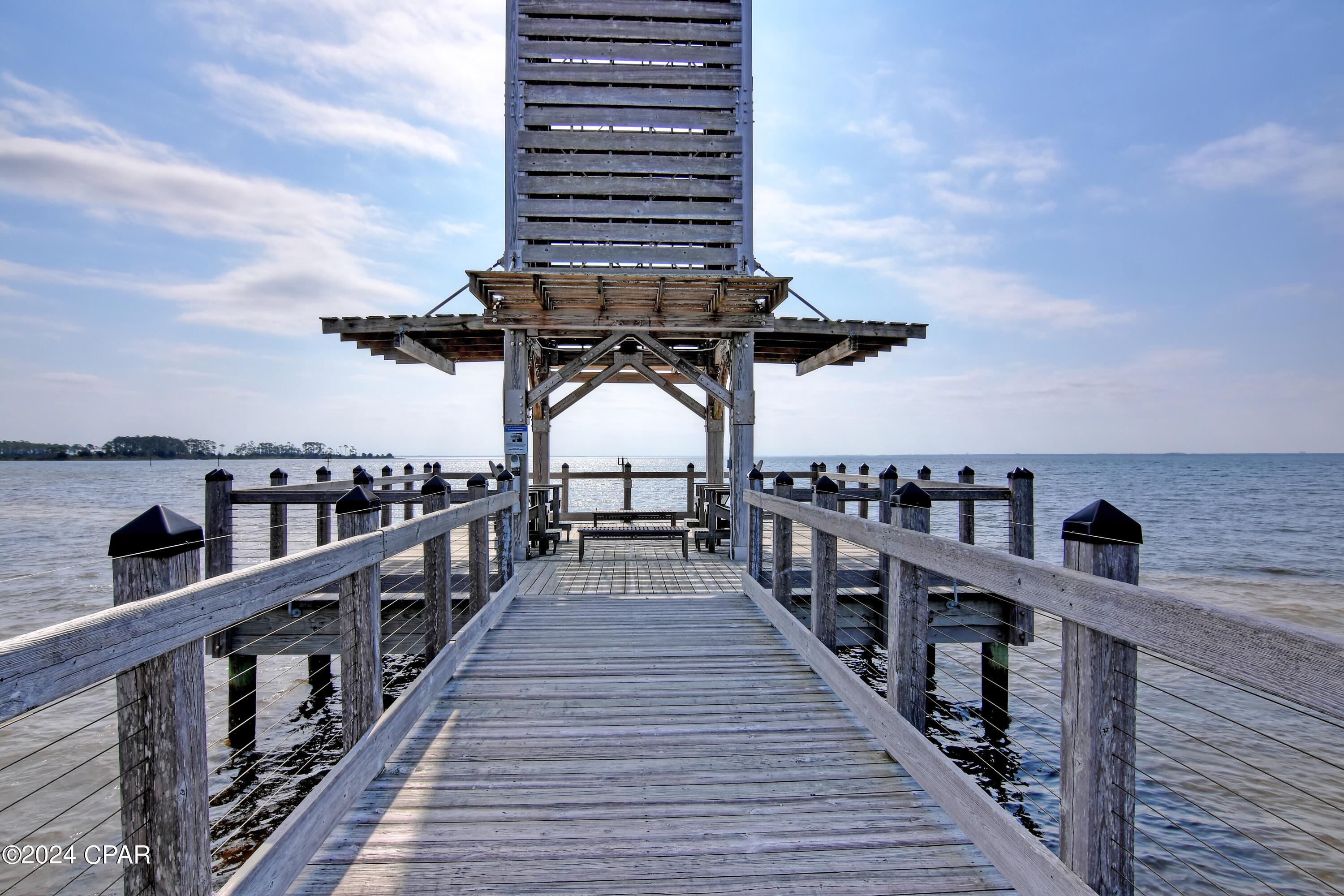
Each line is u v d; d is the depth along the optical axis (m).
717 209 8.62
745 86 8.73
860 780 2.96
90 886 4.36
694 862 2.37
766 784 2.92
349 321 8.38
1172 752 6.62
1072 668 1.90
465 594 6.30
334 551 2.56
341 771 2.61
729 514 10.45
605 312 8.25
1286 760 6.36
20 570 14.84
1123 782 1.82
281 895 2.11
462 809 2.71
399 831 2.55
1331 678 1.23
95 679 1.36
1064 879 1.90
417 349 9.11
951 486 6.93
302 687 7.96
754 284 7.26
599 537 8.37
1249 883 4.71
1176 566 17.17
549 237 8.48
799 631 4.73
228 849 4.66
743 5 8.78
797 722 3.59
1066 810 1.92
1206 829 5.36
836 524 3.89
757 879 2.28
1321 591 14.09
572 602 6.32
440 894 2.19
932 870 2.32
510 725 3.54
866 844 2.48
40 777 5.88
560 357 11.73
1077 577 1.86
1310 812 5.52
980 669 8.94
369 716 2.96
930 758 2.79
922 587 3.10
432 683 3.80
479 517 4.98
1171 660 1.57
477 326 8.38
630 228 8.55
